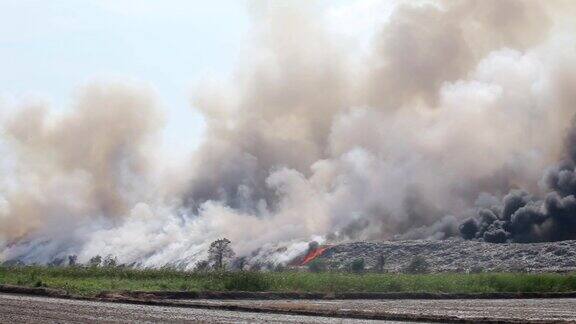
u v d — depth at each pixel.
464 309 49.38
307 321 38.25
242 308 44.31
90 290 54.78
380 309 48.03
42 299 47.88
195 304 45.81
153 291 56.56
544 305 54.09
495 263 126.56
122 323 34.16
